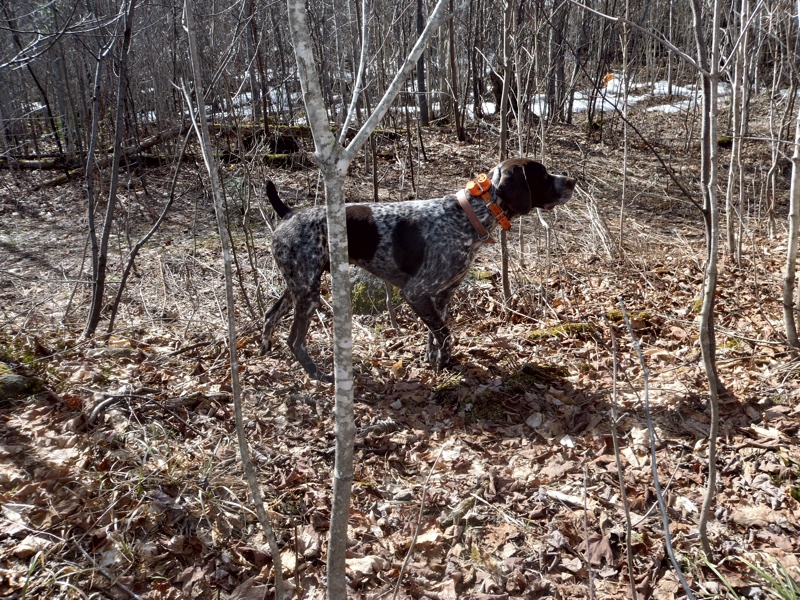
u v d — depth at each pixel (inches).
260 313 189.2
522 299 199.3
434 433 137.6
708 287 82.0
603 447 129.0
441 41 445.4
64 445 122.0
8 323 182.1
